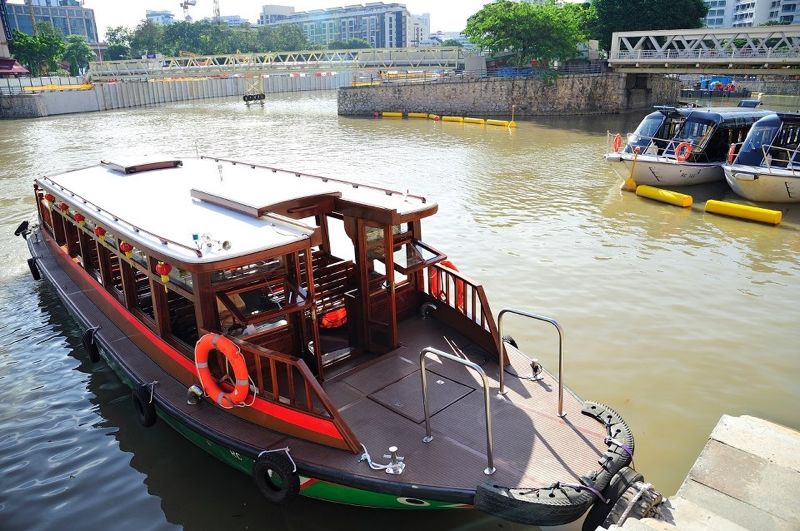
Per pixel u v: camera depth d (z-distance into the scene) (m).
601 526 5.52
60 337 11.42
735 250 16.02
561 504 5.41
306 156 32.22
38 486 7.51
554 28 52.47
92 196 9.77
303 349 7.57
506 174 26.44
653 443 8.12
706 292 13.09
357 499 6.20
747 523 5.89
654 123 25.05
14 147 37.72
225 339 6.46
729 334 11.16
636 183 23.53
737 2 145.50
